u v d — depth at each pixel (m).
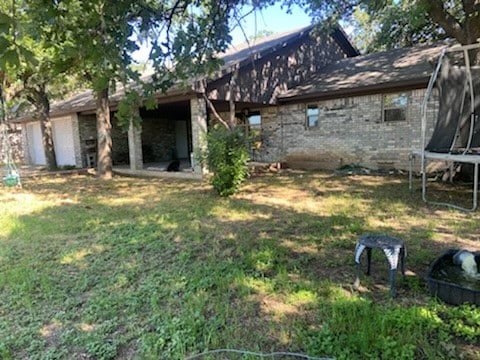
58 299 3.18
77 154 15.22
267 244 4.38
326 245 4.30
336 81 11.73
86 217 6.22
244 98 11.06
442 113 7.14
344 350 2.28
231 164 7.65
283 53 12.32
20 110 16.19
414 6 8.03
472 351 2.24
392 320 2.52
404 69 10.50
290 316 2.74
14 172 10.23
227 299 3.04
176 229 5.25
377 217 5.47
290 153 12.70
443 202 6.37
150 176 11.90
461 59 7.93
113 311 2.92
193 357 2.30
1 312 2.99
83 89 19.02
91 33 2.10
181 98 10.52
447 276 3.08
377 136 10.66
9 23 1.63
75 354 2.40
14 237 5.11
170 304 3.00
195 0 2.75
